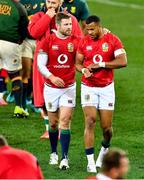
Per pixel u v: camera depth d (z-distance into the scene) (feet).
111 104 100.58
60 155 107.24
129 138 116.47
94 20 99.09
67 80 101.35
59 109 102.06
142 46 193.77
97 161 103.04
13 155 77.82
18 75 127.03
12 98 137.18
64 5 122.52
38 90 110.01
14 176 77.20
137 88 149.18
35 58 109.40
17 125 122.93
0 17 124.06
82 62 100.48
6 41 124.88
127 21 234.79
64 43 100.73
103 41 99.66
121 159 73.36
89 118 99.96
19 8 123.85
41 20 106.32
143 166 103.04
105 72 99.96
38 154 108.06
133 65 170.71
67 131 101.04
